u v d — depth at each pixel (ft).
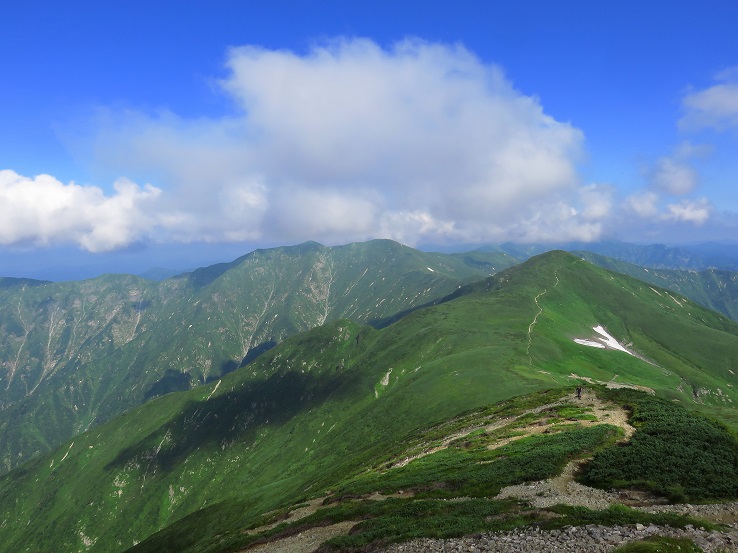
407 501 146.10
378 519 127.54
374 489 173.99
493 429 240.12
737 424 280.31
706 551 74.08
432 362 611.06
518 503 117.39
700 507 103.19
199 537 387.34
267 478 642.22
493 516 108.58
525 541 87.20
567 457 150.41
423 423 428.56
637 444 143.54
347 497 178.81
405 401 524.52
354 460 370.12
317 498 219.20
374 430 504.02
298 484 410.11
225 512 423.64
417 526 108.88
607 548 78.23
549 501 116.16
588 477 131.44
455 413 407.03
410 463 219.20
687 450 132.77
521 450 173.37
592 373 573.33
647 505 108.88
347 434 534.37
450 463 184.34
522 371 480.64
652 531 83.30
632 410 206.90
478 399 417.69
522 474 142.61
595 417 210.59
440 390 497.87
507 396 408.67
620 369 632.79
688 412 186.91
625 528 86.02
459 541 93.91
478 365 519.19
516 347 577.43
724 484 112.27
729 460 125.80
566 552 79.56
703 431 145.48
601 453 142.31
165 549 403.13
